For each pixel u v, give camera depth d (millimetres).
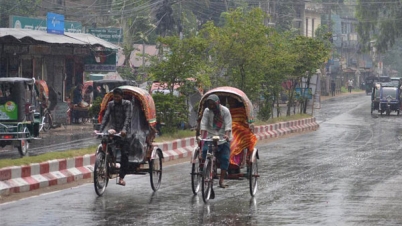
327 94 98000
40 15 62594
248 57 36594
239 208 13867
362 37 87812
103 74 61500
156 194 15656
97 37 49719
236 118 15789
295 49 46719
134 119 15742
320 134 39719
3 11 57312
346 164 23109
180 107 27859
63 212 13023
